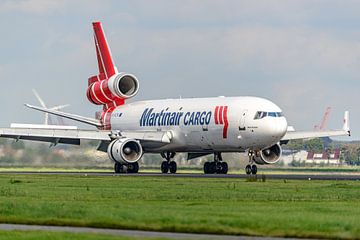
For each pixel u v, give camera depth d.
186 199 184.88
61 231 136.88
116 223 143.75
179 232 137.38
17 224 147.62
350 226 138.00
